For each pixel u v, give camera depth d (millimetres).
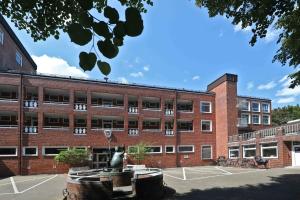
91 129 35406
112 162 18969
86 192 14438
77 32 2451
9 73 31844
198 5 10586
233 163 36781
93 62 2568
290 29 9883
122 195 15945
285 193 16219
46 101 33562
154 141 38938
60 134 33625
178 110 41500
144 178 15258
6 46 35156
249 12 9484
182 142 40781
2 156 30531
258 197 15359
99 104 37938
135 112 38375
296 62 11211
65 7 4762
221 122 42281
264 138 33688
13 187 21094
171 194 16703
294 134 29484
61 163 32625
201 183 20984
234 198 15250
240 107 46125
